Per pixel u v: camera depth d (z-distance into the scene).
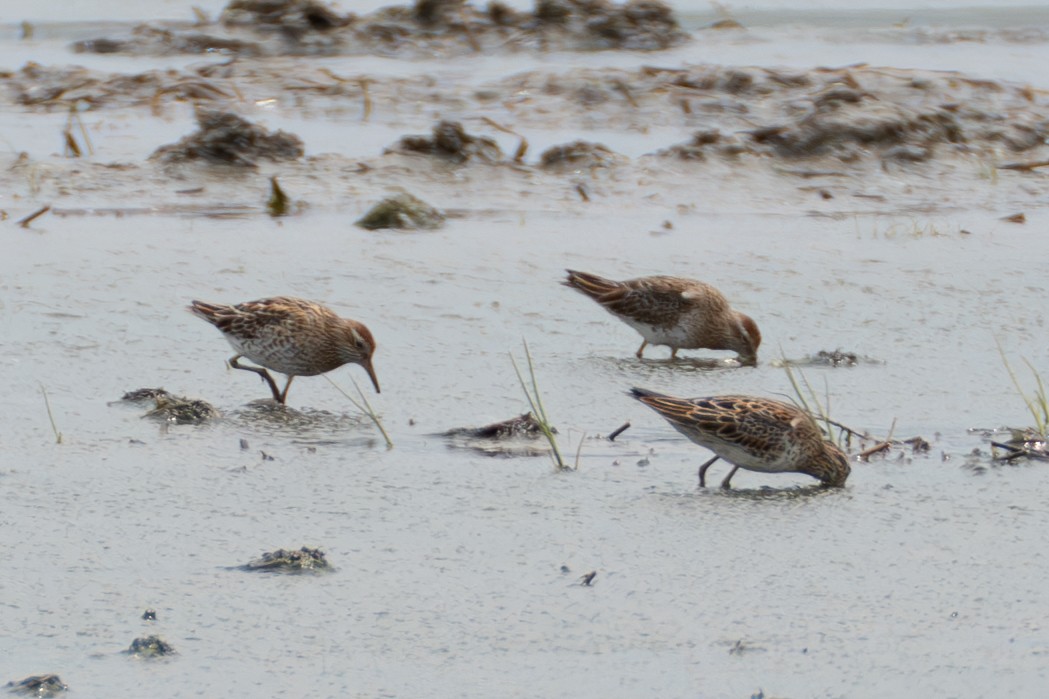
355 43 35.06
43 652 8.98
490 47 35.53
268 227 21.22
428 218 21.69
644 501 11.85
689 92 30.19
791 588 10.12
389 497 11.80
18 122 27.19
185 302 17.58
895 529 11.30
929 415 14.35
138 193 22.78
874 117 26.58
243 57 34.12
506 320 17.47
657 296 16.39
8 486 11.82
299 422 13.80
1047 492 12.17
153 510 11.39
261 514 11.36
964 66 34.34
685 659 9.03
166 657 8.92
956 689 8.73
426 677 8.72
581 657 9.03
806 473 12.27
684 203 23.50
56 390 14.45
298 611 9.61
